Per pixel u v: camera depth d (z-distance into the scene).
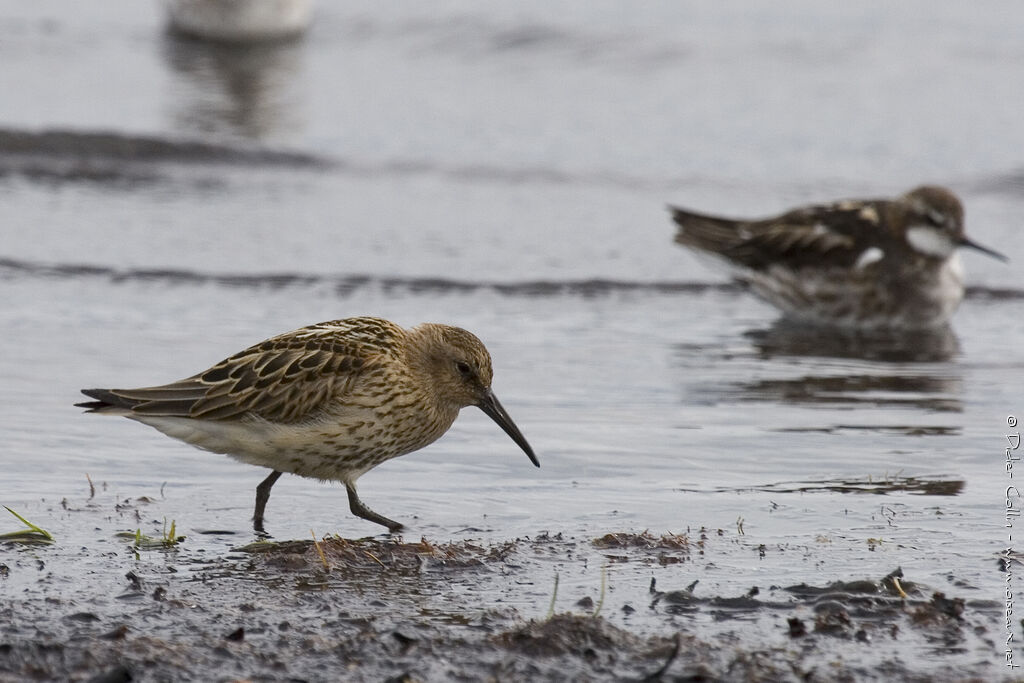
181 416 10.05
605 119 25.25
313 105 25.81
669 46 28.50
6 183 20.88
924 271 17.62
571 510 10.45
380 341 10.36
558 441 12.23
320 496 10.81
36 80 26.33
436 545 9.58
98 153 22.12
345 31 29.98
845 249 17.70
